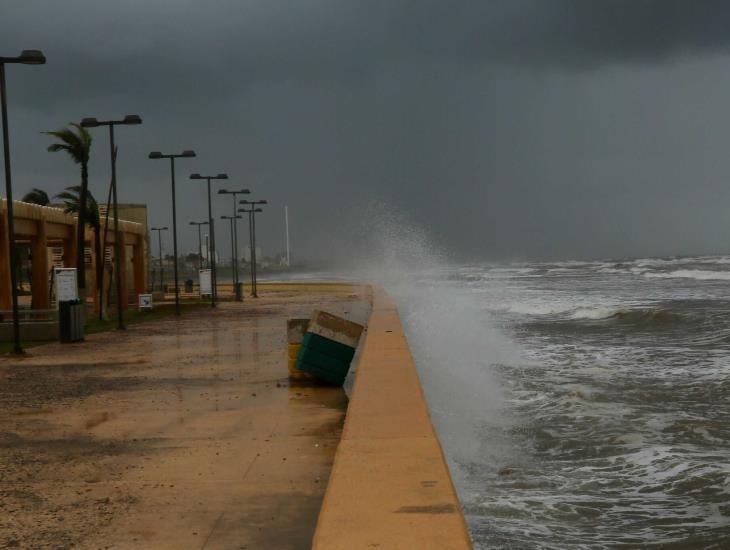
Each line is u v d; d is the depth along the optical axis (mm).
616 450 10609
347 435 6754
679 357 21641
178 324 31531
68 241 43969
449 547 3938
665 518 7723
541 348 24312
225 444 9156
